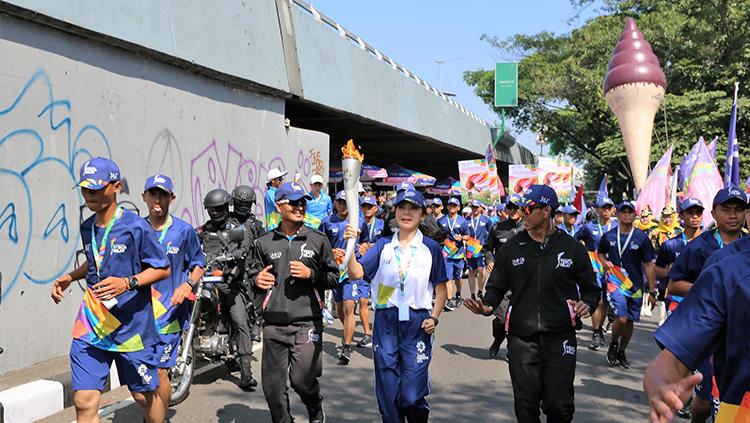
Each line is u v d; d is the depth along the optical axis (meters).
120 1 9.38
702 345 2.33
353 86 18.31
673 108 28.94
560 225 13.09
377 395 5.31
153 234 4.80
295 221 5.57
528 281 5.15
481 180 22.66
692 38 29.30
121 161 9.49
